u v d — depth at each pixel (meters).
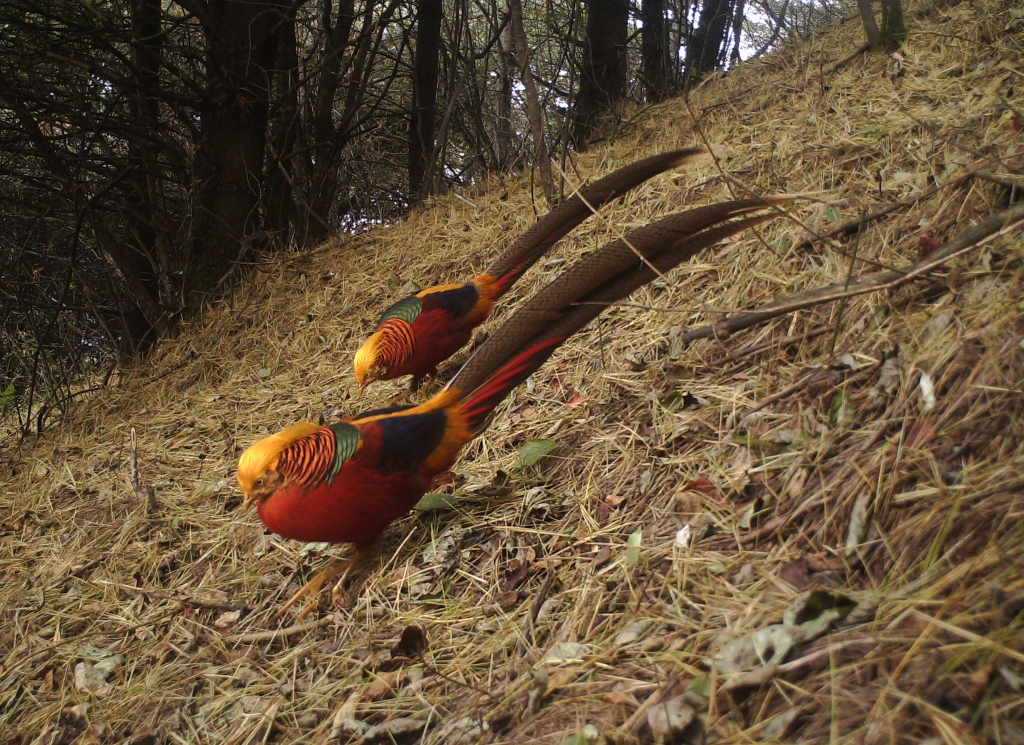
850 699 1.48
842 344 2.70
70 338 8.35
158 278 7.41
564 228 3.91
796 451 2.37
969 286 2.48
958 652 1.43
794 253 3.36
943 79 4.18
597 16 7.89
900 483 1.98
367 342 3.87
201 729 2.44
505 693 2.05
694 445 2.73
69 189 6.34
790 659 1.67
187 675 2.69
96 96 6.98
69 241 8.30
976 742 1.28
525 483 3.06
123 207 6.98
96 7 7.09
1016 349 2.07
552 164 6.07
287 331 5.48
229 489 3.79
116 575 3.38
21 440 5.39
